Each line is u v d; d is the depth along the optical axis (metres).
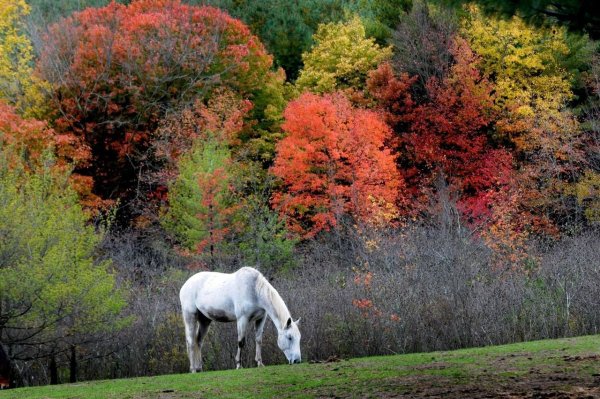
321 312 18.02
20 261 16.20
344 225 28.62
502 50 36.03
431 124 35.88
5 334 16.31
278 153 33.62
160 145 33.41
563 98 34.81
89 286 16.11
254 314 13.91
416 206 29.80
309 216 30.97
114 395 10.03
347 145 30.36
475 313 17.27
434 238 22.81
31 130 27.88
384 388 8.97
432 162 34.50
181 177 28.17
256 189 32.38
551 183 30.31
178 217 29.23
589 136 33.22
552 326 16.94
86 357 17.30
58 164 29.64
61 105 36.09
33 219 16.55
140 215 34.34
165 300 20.30
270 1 49.44
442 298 17.70
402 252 21.05
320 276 21.91
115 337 17.58
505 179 30.64
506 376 9.34
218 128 34.91
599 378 8.80
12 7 35.41
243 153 33.00
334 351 17.20
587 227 30.67
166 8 40.75
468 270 19.31
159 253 28.77
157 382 11.27
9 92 34.41
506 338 16.91
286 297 19.02
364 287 18.61
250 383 10.32
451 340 17.11
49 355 16.45
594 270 18.69
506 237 22.20
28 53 34.84
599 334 16.20
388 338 17.33
